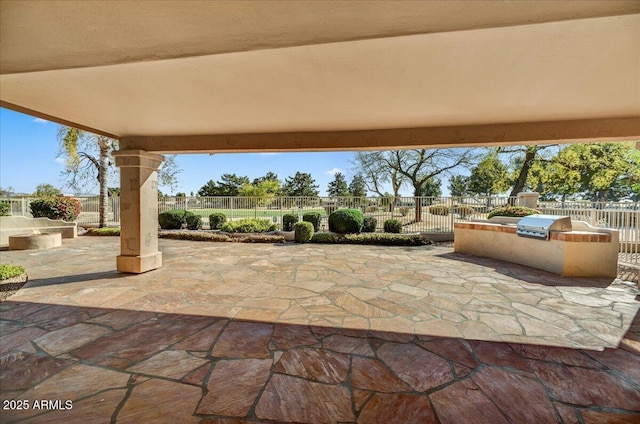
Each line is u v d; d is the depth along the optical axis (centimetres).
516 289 420
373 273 516
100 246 806
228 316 324
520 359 237
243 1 134
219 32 163
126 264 504
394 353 247
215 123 403
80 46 176
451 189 2034
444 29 163
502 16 149
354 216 953
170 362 232
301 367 226
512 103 314
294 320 314
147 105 327
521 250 577
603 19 161
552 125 382
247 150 473
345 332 286
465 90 278
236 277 487
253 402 188
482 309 345
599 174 1316
